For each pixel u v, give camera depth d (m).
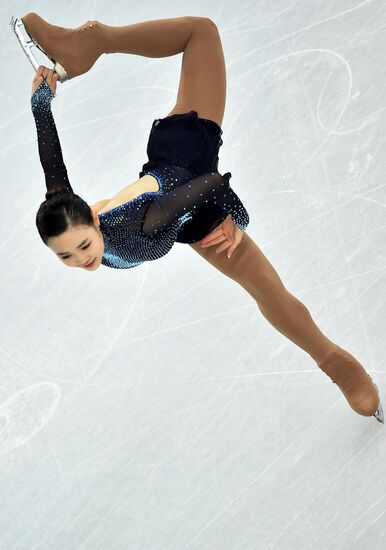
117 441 14.92
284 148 17.75
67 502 14.45
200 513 13.78
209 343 15.61
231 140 18.19
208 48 12.99
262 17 20.22
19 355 16.34
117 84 19.95
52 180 11.02
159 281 16.67
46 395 15.73
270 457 14.04
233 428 14.55
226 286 16.28
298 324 13.05
